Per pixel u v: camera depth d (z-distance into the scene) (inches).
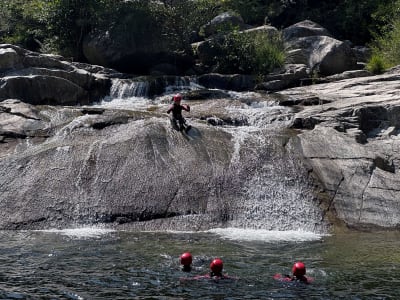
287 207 524.4
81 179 542.0
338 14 1278.3
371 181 546.6
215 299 315.9
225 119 689.0
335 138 602.2
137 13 1015.6
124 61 1016.9
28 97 763.4
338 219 513.7
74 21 1059.9
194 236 469.4
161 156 567.2
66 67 846.5
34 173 550.6
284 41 1053.2
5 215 507.8
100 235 470.0
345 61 977.5
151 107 757.9
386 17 1138.0
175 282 344.5
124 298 316.2
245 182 542.3
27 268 369.7
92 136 610.5
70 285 336.8
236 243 446.3
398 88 759.1
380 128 653.9
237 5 1278.3
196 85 903.1
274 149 585.9
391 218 513.7
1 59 796.6
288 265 384.8
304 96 770.2
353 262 395.2
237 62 981.2
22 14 1170.0
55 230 490.3
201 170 551.2
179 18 1047.0
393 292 331.0
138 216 508.1
